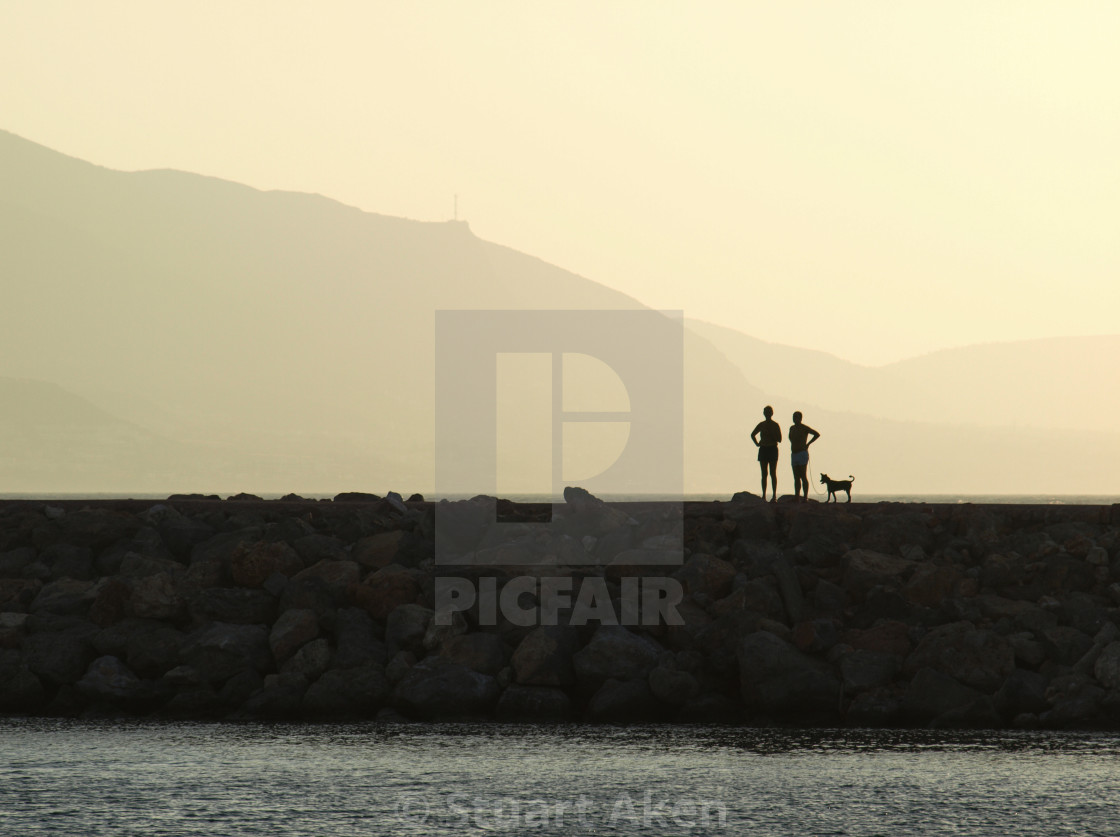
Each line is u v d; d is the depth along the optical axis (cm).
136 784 5684
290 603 7938
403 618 7775
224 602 7969
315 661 7569
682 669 7419
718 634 7562
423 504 10200
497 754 6325
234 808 5316
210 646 7531
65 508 10088
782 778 5838
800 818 5206
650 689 7288
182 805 5350
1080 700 7000
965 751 6378
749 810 5306
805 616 7975
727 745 6550
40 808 5291
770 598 7944
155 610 7875
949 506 9406
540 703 7256
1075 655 7444
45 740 6644
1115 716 6956
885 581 8181
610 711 7206
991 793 5566
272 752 6356
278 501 11000
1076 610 7838
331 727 7025
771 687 7150
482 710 7325
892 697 7138
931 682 7094
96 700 7488
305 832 5000
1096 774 5894
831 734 6825
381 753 6334
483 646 7581
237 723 7144
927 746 6506
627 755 6303
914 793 5556
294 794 5544
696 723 7162
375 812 5272
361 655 7606
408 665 7512
